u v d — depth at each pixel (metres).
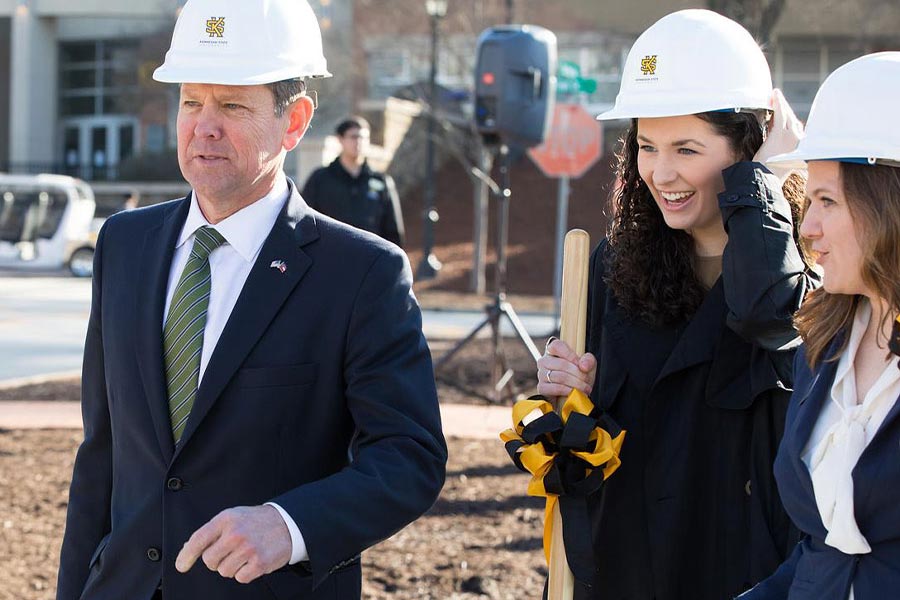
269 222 3.19
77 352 15.22
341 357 3.11
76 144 55.47
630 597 3.25
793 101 37.34
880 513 2.46
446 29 32.84
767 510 3.12
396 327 3.12
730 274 3.04
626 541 3.25
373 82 37.50
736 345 3.14
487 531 6.96
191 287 3.16
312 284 3.12
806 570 2.62
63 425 9.90
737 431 3.16
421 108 33.22
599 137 14.50
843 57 36.75
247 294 3.09
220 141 3.09
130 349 3.16
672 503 3.18
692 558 3.19
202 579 3.02
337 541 2.84
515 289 29.59
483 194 28.64
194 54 3.10
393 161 36.06
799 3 30.31
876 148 2.47
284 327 3.09
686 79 3.18
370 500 2.89
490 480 8.05
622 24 34.72
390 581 6.12
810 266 3.21
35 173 48.81
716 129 3.18
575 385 3.29
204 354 3.11
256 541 2.72
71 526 3.34
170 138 47.31
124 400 3.16
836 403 2.60
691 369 3.19
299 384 3.08
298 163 32.31
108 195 41.75
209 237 3.18
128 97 47.53
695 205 3.21
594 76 35.50
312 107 3.28
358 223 11.30
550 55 11.40
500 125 11.21
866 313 2.63
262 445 3.04
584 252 3.37
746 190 3.07
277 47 3.12
